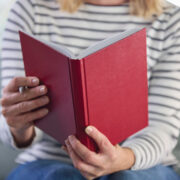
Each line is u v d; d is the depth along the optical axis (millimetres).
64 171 1240
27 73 1136
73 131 1041
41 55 1033
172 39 1378
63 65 961
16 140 1368
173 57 1374
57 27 1429
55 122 1115
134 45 1039
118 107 1073
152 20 1405
